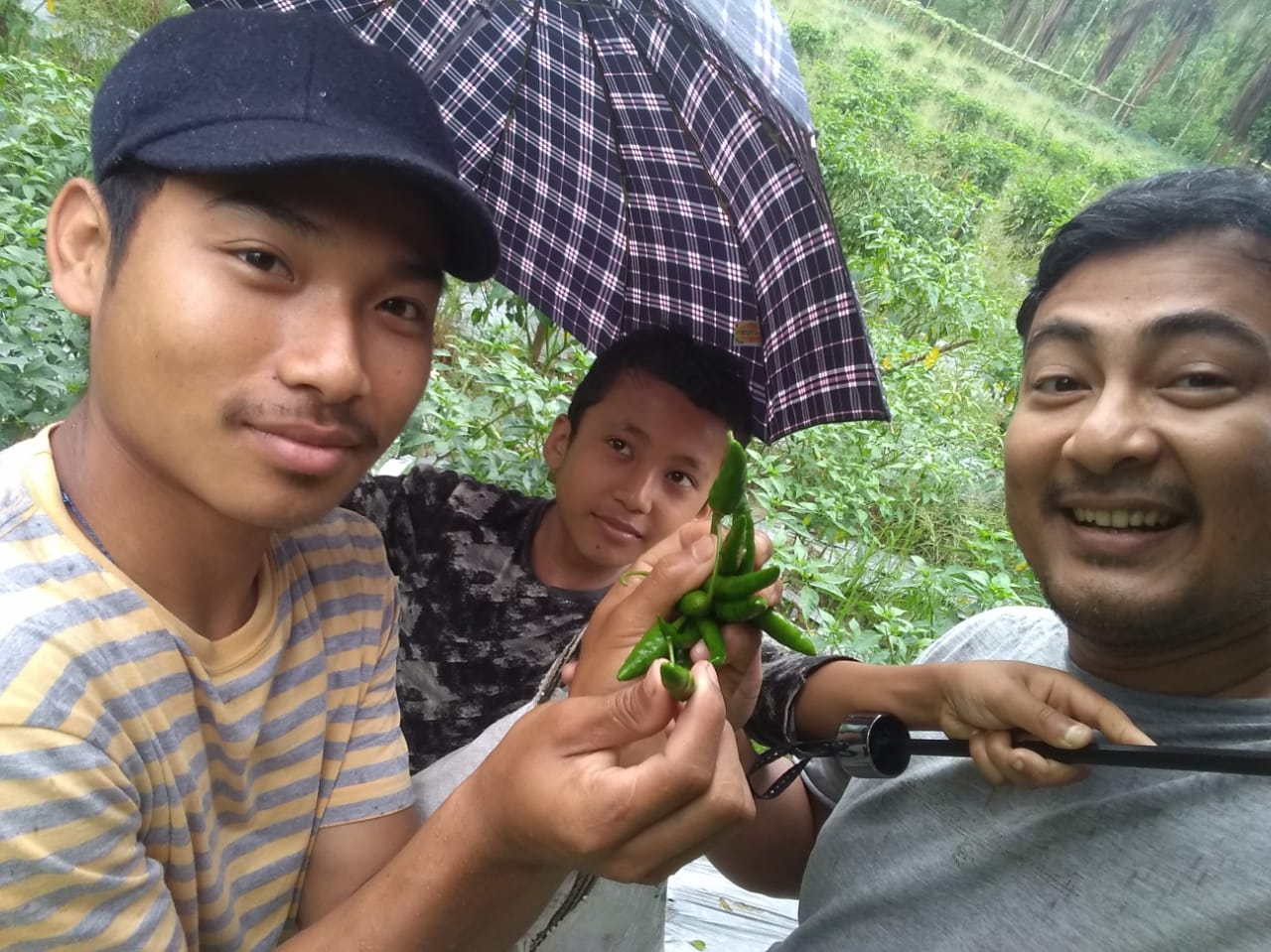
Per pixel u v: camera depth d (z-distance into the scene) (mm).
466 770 650
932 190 3064
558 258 848
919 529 1741
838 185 2834
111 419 380
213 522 403
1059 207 3246
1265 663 454
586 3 711
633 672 437
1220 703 453
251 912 461
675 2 569
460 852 417
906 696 532
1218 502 406
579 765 382
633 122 769
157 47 380
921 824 535
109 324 372
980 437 2191
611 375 759
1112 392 427
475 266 444
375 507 805
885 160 3041
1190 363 411
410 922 425
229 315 360
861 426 1852
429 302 418
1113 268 438
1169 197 436
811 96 3346
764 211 733
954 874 503
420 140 399
